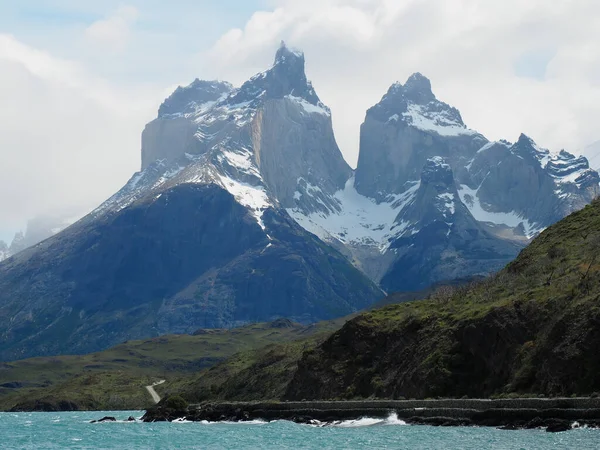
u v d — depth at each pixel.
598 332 187.12
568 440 156.50
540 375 196.00
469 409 192.50
